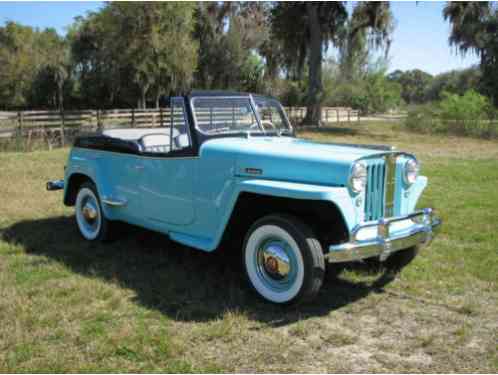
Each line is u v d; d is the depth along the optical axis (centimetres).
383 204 407
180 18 2412
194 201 450
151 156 484
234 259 511
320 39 3009
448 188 901
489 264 496
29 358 317
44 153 1406
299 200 403
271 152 403
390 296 423
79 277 459
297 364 313
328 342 342
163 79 2545
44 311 383
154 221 499
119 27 2327
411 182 431
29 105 3744
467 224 642
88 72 3578
